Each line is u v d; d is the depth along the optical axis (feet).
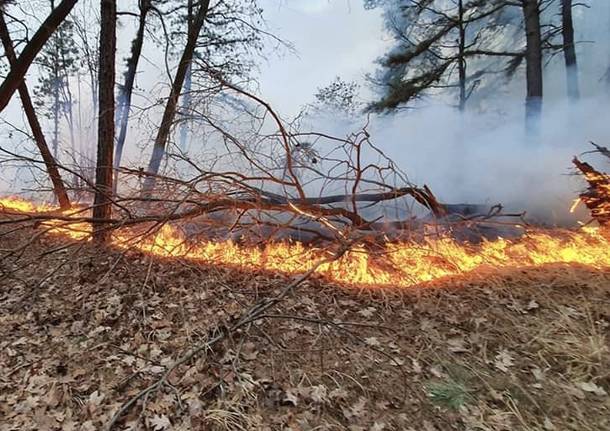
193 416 8.18
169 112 16.93
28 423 8.04
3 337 11.01
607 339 10.21
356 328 11.20
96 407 8.45
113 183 17.10
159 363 9.78
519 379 9.23
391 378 9.41
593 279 12.97
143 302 12.51
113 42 18.34
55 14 21.42
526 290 12.64
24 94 25.18
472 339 10.66
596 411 8.27
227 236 16.01
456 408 8.54
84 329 11.35
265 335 10.12
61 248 13.74
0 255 15.48
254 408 8.45
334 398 8.81
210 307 12.21
